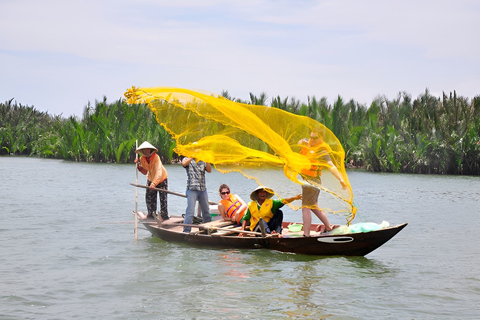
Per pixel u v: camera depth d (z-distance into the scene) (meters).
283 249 10.33
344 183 9.73
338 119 36.66
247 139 10.16
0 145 52.97
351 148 36.91
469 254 10.70
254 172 10.30
